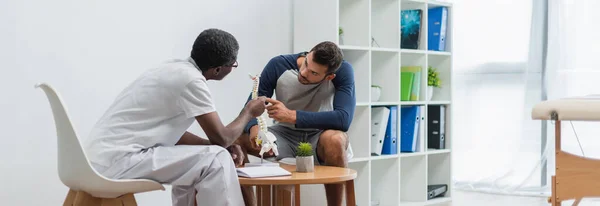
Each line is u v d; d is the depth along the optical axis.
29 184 3.06
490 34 4.85
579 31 4.50
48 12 3.07
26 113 3.03
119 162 2.39
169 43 3.46
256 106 2.70
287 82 3.23
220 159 2.40
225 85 3.67
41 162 3.10
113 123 2.43
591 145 4.47
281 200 3.05
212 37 2.57
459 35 4.93
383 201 4.18
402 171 4.40
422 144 4.28
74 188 2.34
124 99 2.48
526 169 4.70
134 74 3.35
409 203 4.25
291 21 3.96
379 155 4.00
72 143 2.20
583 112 2.67
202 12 3.58
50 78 3.09
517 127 4.75
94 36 3.21
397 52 4.08
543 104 2.77
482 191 4.80
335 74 3.23
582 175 2.73
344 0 4.00
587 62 4.47
